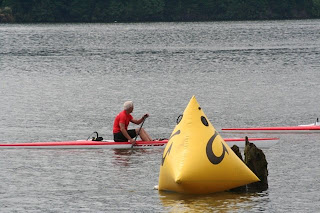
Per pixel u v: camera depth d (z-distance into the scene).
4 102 97.81
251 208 43.97
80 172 54.47
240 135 72.25
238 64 164.50
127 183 50.69
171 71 148.75
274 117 83.12
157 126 76.69
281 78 129.38
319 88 111.75
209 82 123.94
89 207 44.91
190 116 47.62
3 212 44.06
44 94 107.62
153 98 101.56
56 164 57.59
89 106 93.62
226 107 91.56
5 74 143.25
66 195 47.72
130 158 59.88
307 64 161.38
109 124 79.19
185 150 46.53
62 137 70.81
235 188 47.88
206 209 43.75
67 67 161.12
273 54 195.25
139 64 168.50
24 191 48.81
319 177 51.69
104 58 188.50
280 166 55.59
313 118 82.12
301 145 65.19
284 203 45.00
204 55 195.88
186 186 46.06
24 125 78.06
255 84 119.19
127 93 108.31
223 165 46.28
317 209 43.84
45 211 44.28
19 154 61.94
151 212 43.53
